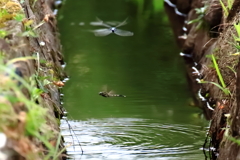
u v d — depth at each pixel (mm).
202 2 11664
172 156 5949
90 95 8688
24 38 4613
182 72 10367
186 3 15664
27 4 7613
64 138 6422
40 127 3414
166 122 7254
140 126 7043
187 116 7613
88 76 9914
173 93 8930
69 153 5918
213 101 8164
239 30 6246
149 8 17172
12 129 2994
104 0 18375
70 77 9836
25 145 2971
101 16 15758
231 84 6668
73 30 13961
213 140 6320
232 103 5957
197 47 11172
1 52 3924
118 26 13086
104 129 6848
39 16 9609
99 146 6176
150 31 14078
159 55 11695
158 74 10195
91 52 11820
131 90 9016
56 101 7324
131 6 17344
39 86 5312
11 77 3309
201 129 7008
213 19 10398
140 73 10227
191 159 5879
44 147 4430
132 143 6344
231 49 7867
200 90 9102
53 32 10742
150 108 7988
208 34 10586
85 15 15883
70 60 11094
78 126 6957
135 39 13133
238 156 4801
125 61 11102
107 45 12523
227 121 5582
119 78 9828
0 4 5527
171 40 13070
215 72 8500
